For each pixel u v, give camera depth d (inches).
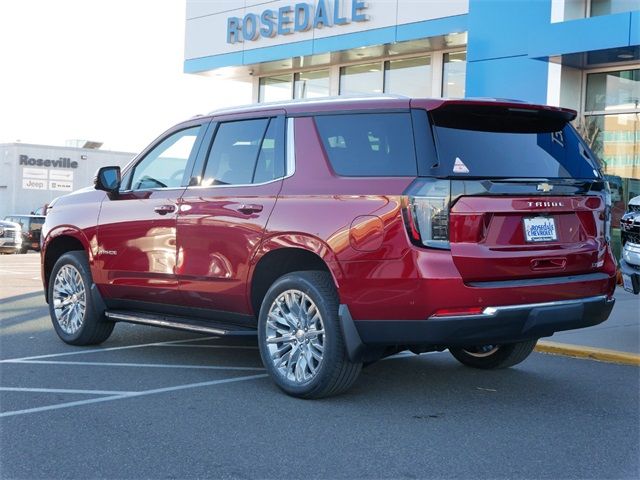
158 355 292.0
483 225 203.0
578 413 218.5
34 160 2065.7
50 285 316.2
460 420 209.2
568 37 507.5
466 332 200.5
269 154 243.0
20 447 183.5
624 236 318.3
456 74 669.9
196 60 819.4
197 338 329.4
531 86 549.3
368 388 243.8
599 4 538.9
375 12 659.4
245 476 165.3
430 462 175.0
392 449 183.6
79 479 163.6
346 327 211.5
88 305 298.2
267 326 232.5
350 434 194.9
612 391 246.4
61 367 269.0
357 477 165.3
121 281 284.4
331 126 229.1
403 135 212.1
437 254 199.0
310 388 221.3
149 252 271.9
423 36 626.5
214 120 265.6
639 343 317.7
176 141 277.4
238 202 243.0
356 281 208.7
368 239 207.0
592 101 562.3
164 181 275.9
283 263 239.0
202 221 252.8
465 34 614.9
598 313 226.2
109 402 223.5
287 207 228.4
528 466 173.6
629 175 546.9
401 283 201.3
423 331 201.2
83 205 302.8
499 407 223.5
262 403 223.0
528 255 209.3
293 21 724.7
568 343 317.1
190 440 189.0
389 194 206.1
